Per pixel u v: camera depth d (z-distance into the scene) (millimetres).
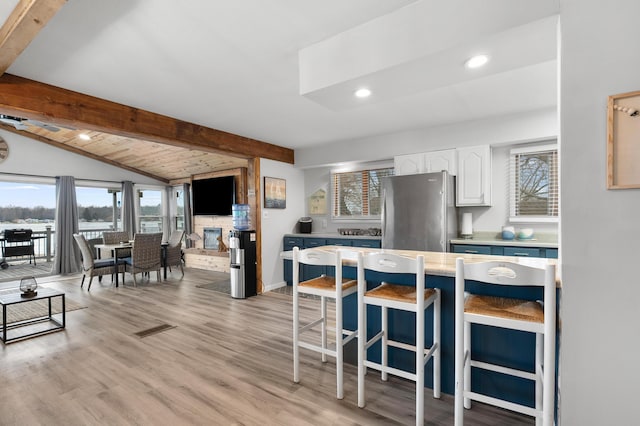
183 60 2324
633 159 1239
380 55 1827
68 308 4105
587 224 1329
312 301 4438
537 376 1730
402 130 4297
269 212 5152
